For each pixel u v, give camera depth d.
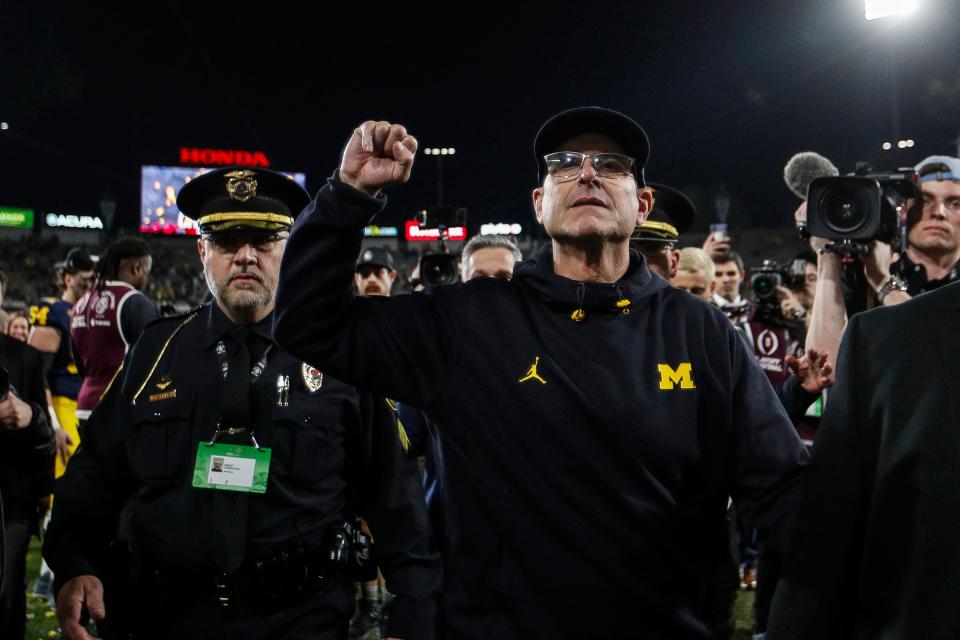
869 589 1.26
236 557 2.04
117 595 2.23
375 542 2.24
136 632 2.20
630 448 1.65
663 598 1.65
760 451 1.73
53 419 4.37
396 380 1.79
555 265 1.90
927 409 1.22
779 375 4.41
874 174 2.41
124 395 2.27
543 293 1.78
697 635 1.70
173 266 33.28
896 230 2.32
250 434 2.13
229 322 2.26
